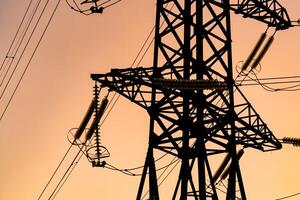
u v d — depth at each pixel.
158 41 26.64
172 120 25.44
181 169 24.69
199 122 25.48
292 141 28.58
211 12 27.58
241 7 29.19
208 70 26.48
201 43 26.78
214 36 27.22
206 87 23.38
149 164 25.44
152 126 25.62
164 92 25.59
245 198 25.64
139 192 25.23
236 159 25.89
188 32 26.56
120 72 25.78
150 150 25.50
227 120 26.06
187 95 25.55
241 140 28.06
